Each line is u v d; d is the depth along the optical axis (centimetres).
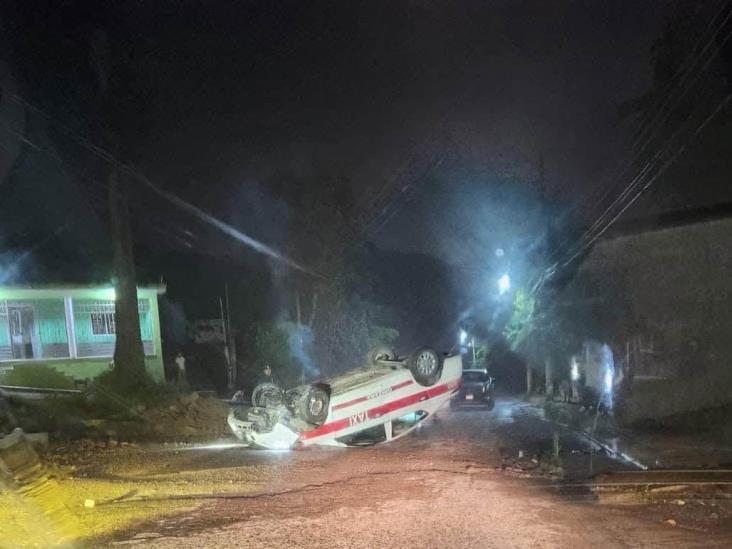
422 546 643
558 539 664
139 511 780
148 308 2433
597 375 2100
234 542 657
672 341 1625
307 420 1167
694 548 635
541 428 1702
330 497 852
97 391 1788
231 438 1479
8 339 2061
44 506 796
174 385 2134
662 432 1466
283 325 2711
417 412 1314
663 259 1659
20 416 1476
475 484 931
